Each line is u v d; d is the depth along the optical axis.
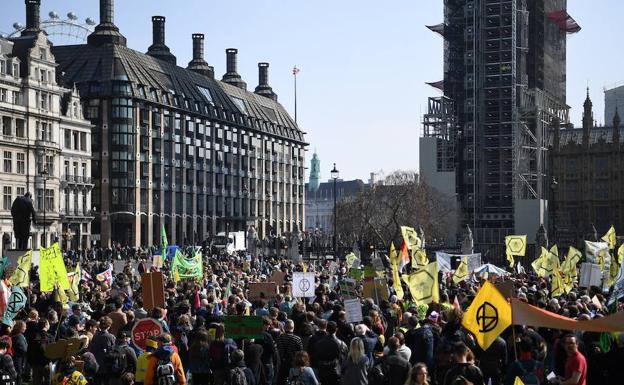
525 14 173.38
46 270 37.22
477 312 22.33
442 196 169.12
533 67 182.38
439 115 179.75
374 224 169.75
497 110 170.75
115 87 169.50
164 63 197.75
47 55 148.38
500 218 171.25
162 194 182.25
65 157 153.88
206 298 37.16
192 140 196.12
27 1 153.12
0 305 32.31
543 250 56.47
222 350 25.94
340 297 41.94
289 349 27.28
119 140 169.62
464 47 175.88
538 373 22.09
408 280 34.12
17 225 70.06
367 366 23.53
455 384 18.47
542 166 180.12
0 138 135.75
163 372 22.77
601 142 185.38
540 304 30.53
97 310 32.69
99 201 169.12
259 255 134.62
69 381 23.95
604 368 24.09
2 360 25.75
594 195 185.38
